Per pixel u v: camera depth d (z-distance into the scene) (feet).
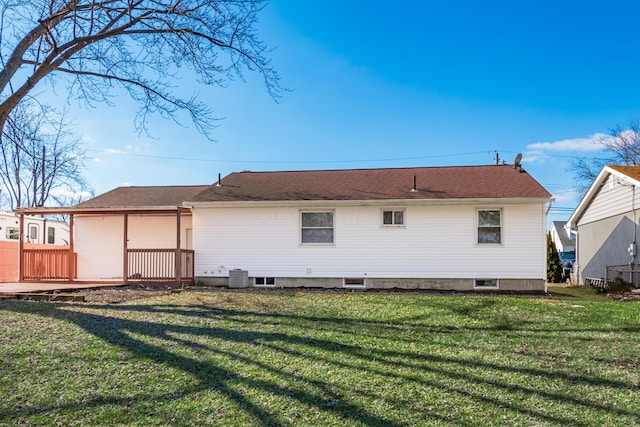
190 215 50.57
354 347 18.53
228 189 49.62
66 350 17.34
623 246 49.85
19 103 31.94
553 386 13.98
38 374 14.67
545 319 25.11
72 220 47.24
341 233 44.70
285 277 45.09
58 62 31.73
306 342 19.25
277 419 11.44
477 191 43.98
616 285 42.55
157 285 44.55
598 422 11.28
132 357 16.61
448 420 11.44
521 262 42.34
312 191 47.29
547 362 16.55
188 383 14.01
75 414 11.67
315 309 28.12
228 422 11.25
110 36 32.48
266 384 13.99
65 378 14.33
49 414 11.67
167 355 16.94
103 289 41.09
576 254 66.08
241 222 46.01
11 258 54.34
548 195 41.47
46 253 47.60
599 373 15.24
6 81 28.76
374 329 22.18
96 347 17.80
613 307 29.78
